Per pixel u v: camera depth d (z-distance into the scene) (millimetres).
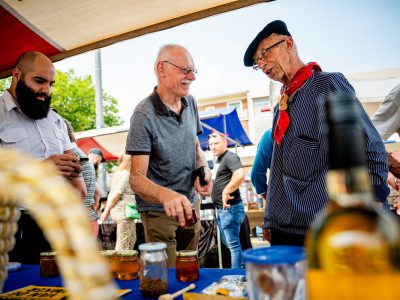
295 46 1770
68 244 330
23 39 2307
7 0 1961
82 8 2029
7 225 516
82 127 20797
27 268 1411
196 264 1066
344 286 383
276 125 1709
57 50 2451
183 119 2057
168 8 2057
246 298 808
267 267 524
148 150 1846
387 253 374
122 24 2211
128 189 4078
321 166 1517
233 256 3650
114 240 4496
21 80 2025
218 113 5633
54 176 372
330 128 402
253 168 2627
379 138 1414
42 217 341
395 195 4727
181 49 1979
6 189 360
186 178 2033
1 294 977
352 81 4480
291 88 1641
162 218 1871
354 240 384
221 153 3826
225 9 2002
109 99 23391
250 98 14625
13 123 2049
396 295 368
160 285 911
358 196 398
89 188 3283
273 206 1714
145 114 1875
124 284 1042
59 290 994
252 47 1813
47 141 2182
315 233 420
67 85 20547
